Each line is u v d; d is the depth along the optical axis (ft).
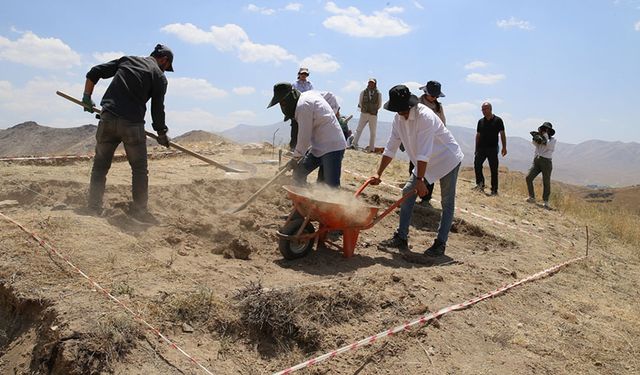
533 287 20.65
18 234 15.58
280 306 13.93
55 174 25.00
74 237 15.98
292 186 21.25
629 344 17.19
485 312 17.33
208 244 19.36
